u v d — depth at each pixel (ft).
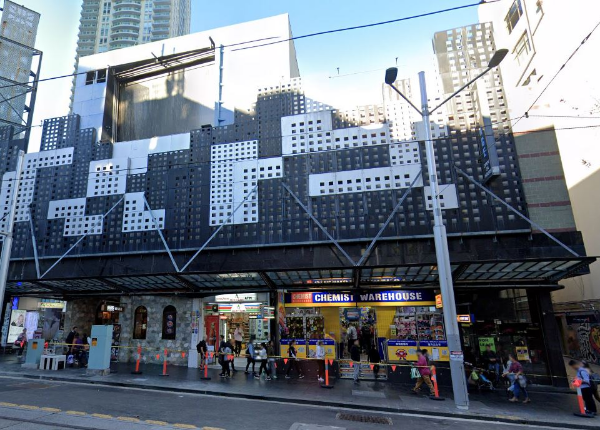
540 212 55.52
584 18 63.82
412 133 65.10
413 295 56.49
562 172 56.54
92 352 51.13
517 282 54.39
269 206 67.05
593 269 67.10
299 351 54.34
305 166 68.08
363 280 57.52
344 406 35.99
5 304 80.12
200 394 39.91
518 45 90.17
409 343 52.65
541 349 52.03
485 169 58.75
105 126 91.91
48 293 72.79
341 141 67.92
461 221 57.98
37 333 84.07
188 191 72.13
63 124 86.12
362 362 48.73
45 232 76.48
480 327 57.00
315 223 63.87
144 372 53.42
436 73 66.44
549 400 41.42
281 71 93.35
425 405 36.73
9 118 103.04
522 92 61.00
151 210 72.38
